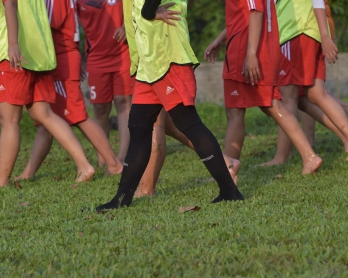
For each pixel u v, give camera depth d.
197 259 11.16
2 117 21.56
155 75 15.49
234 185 16.27
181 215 14.77
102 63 26.17
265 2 19.47
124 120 26.05
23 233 14.19
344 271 10.09
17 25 20.22
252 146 30.53
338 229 12.48
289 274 10.14
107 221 14.70
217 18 76.69
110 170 23.48
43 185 21.45
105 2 25.89
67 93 23.08
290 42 22.41
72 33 23.14
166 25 15.35
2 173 21.67
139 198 17.64
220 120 48.03
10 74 20.89
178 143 33.66
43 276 10.77
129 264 11.02
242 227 13.12
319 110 25.06
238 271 10.47
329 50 21.52
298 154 26.17
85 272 10.78
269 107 20.31
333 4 35.62
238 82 20.53
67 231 14.18
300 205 15.16
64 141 21.86
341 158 23.38
